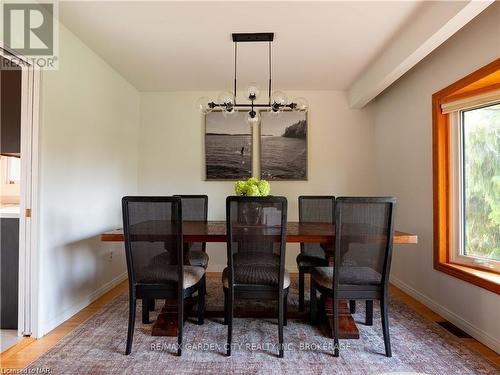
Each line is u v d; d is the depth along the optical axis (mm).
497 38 1772
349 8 1950
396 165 3082
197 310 2346
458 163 2268
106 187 2881
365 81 3041
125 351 1772
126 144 3344
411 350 1808
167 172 3662
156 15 2041
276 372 1588
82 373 1563
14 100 2189
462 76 2088
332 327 1977
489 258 2059
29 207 1956
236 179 3611
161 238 1711
